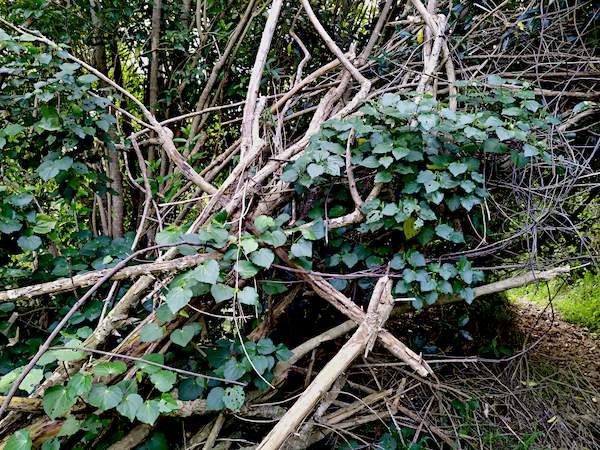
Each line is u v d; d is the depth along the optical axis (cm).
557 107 186
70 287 127
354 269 177
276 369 156
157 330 124
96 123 170
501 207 176
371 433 174
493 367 225
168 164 266
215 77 261
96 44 252
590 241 194
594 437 192
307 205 170
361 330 133
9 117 172
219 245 126
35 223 166
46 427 123
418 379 189
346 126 155
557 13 197
